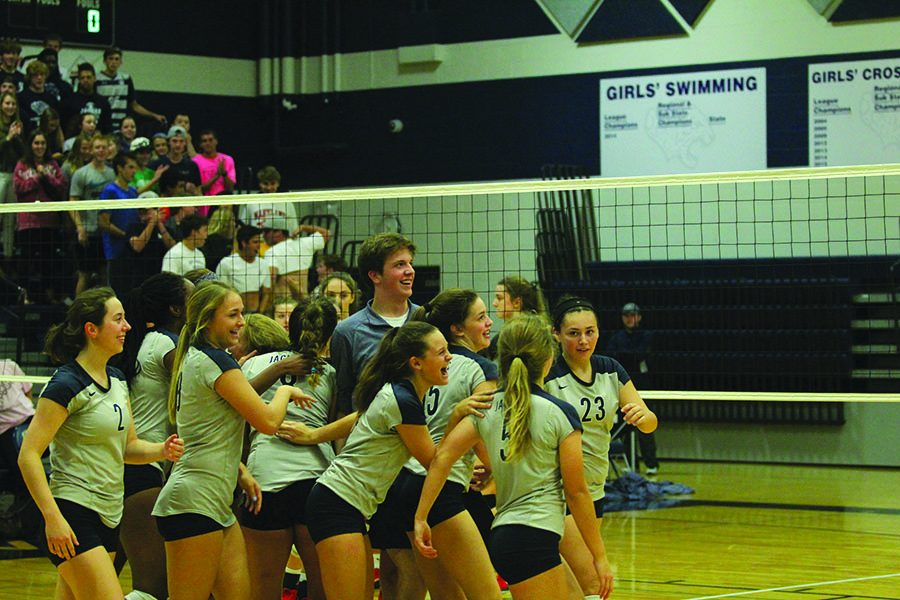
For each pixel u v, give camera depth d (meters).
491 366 6.04
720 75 16.95
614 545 10.12
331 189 19.33
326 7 19.20
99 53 18.03
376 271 6.28
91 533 5.53
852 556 9.54
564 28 17.86
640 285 15.68
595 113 17.70
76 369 5.60
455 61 18.56
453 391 5.96
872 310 15.62
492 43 18.34
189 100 19.06
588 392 5.98
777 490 13.64
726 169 16.95
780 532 10.75
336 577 5.59
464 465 5.80
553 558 5.28
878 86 16.19
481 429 5.46
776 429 16.30
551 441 5.29
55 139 14.78
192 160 15.48
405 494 5.82
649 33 17.33
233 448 5.78
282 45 19.31
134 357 6.52
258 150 19.56
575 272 16.30
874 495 13.20
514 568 5.29
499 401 5.43
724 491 13.59
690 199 16.95
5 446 10.66
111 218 13.58
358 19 19.17
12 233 14.03
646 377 14.78
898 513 11.88
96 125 15.79
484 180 18.39
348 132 19.23
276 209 14.67
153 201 8.54
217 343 5.82
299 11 19.36
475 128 18.47
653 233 17.09
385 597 6.34
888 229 16.03
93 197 13.94
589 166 17.72
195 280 6.86
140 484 6.20
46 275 13.77
